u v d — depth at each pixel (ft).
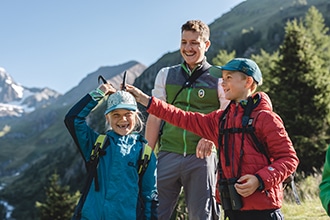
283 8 616.80
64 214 117.60
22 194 418.51
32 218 328.70
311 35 119.96
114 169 11.75
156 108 13.34
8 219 357.20
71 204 119.14
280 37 406.21
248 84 11.93
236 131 11.55
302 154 71.87
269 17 590.55
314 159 71.72
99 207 11.45
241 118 11.60
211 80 15.02
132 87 13.47
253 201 10.96
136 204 11.76
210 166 14.64
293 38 81.00
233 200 11.15
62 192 120.57
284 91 77.25
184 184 14.88
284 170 10.78
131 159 11.96
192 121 13.19
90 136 12.33
